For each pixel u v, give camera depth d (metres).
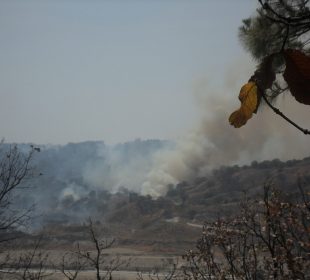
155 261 38.62
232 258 6.13
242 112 0.87
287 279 5.24
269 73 0.86
